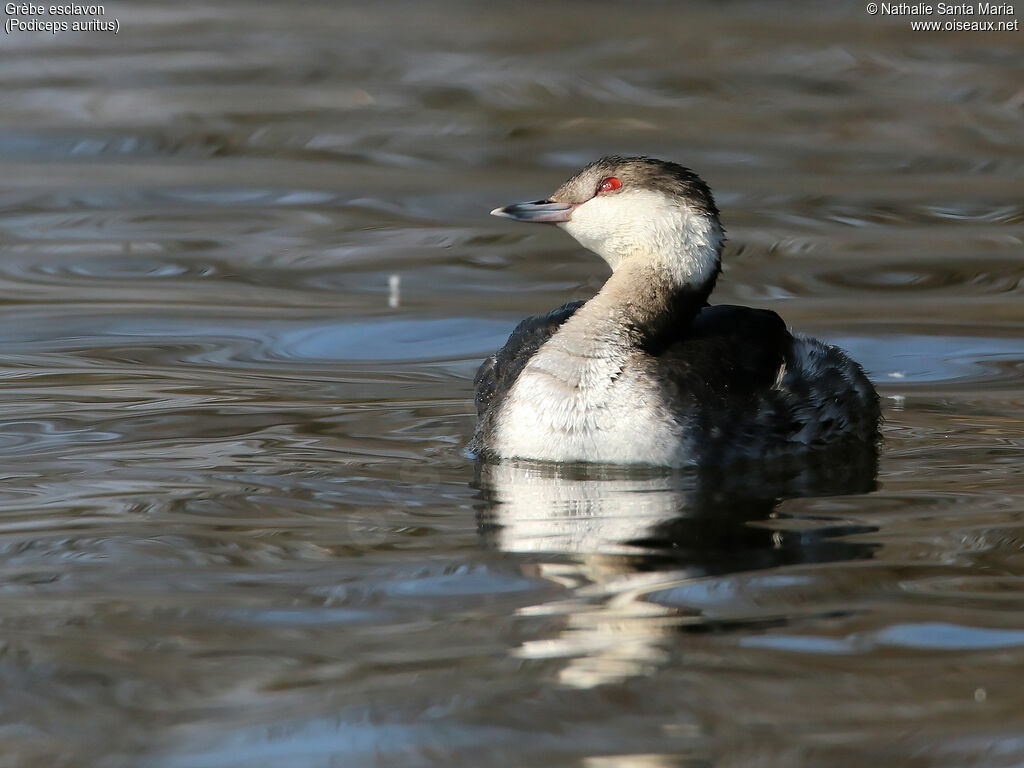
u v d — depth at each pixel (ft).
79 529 30.83
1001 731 21.59
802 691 22.94
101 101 78.59
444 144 72.28
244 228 61.21
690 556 29.14
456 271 56.44
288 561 28.89
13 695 22.98
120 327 49.52
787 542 29.99
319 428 39.55
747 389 37.70
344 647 24.63
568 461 36.60
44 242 58.75
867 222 61.57
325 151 71.46
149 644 24.80
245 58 86.74
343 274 55.83
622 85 81.30
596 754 21.08
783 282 54.60
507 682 23.27
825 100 78.48
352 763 20.88
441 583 27.63
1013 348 47.50
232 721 22.11
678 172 39.91
